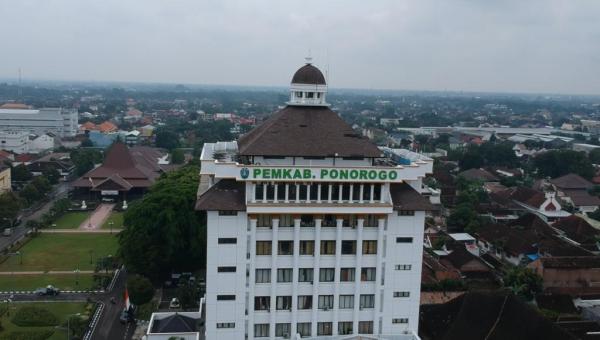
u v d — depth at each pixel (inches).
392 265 2935.5
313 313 2891.2
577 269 4281.5
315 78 3088.1
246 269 2812.5
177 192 4473.4
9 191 6437.0
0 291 4136.3
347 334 2947.8
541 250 4699.8
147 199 4466.0
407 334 3002.0
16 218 6141.7
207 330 2839.6
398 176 2829.7
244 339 2864.2
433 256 4936.0
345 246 2901.1
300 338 2844.5
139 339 3410.4
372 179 2802.7
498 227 5408.5
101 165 7770.7
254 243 2797.7
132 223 4347.9
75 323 3437.5
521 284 4037.9
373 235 2898.6
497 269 4832.7
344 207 2790.4
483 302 3078.2
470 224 5748.0
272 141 2876.5
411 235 2923.2
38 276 4488.2
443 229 5949.8
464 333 2970.0
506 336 2822.3
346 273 2918.3
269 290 2856.8
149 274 4237.2
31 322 3531.0
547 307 3809.1
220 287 2815.0
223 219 2758.4
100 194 7401.6
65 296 4084.6
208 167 2728.8
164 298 4077.3
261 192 2763.3
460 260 4630.9
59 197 7554.1
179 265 4409.5
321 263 2874.0
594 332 3277.6
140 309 3814.0
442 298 4106.8
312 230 2844.5
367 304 2960.1
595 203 7204.7
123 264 4480.8
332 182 2778.1
